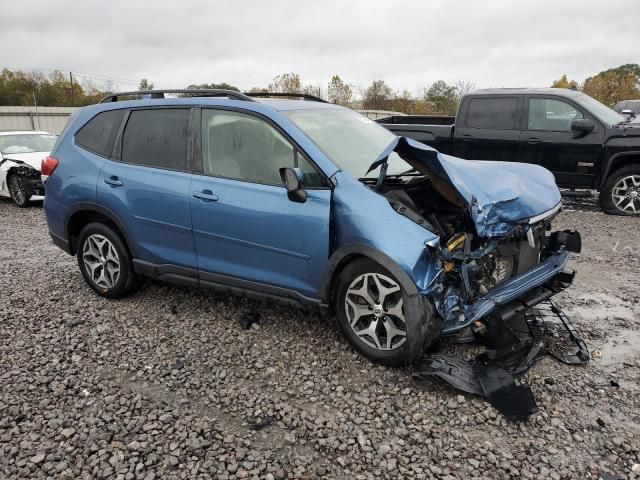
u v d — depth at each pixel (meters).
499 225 3.29
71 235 4.97
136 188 4.32
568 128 8.53
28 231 8.30
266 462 2.65
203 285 4.18
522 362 3.31
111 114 4.68
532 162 8.87
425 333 3.12
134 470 2.61
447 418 2.96
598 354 3.65
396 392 3.21
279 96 4.83
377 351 3.47
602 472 2.53
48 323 4.36
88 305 4.73
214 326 4.22
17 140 11.63
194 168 4.09
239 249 3.87
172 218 4.15
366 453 2.70
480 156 9.31
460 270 3.23
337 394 3.22
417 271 3.10
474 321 3.15
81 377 3.50
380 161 3.23
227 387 3.34
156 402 3.20
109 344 3.97
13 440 2.85
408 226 3.19
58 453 2.73
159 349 3.87
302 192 3.47
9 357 3.79
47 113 26.20
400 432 2.85
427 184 3.81
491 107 9.11
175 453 2.72
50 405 3.17
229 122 3.99
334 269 3.47
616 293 4.86
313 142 3.64
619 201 8.34
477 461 2.62
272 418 3.01
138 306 4.68
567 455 2.66
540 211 3.56
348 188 3.42
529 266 3.92
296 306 3.75
